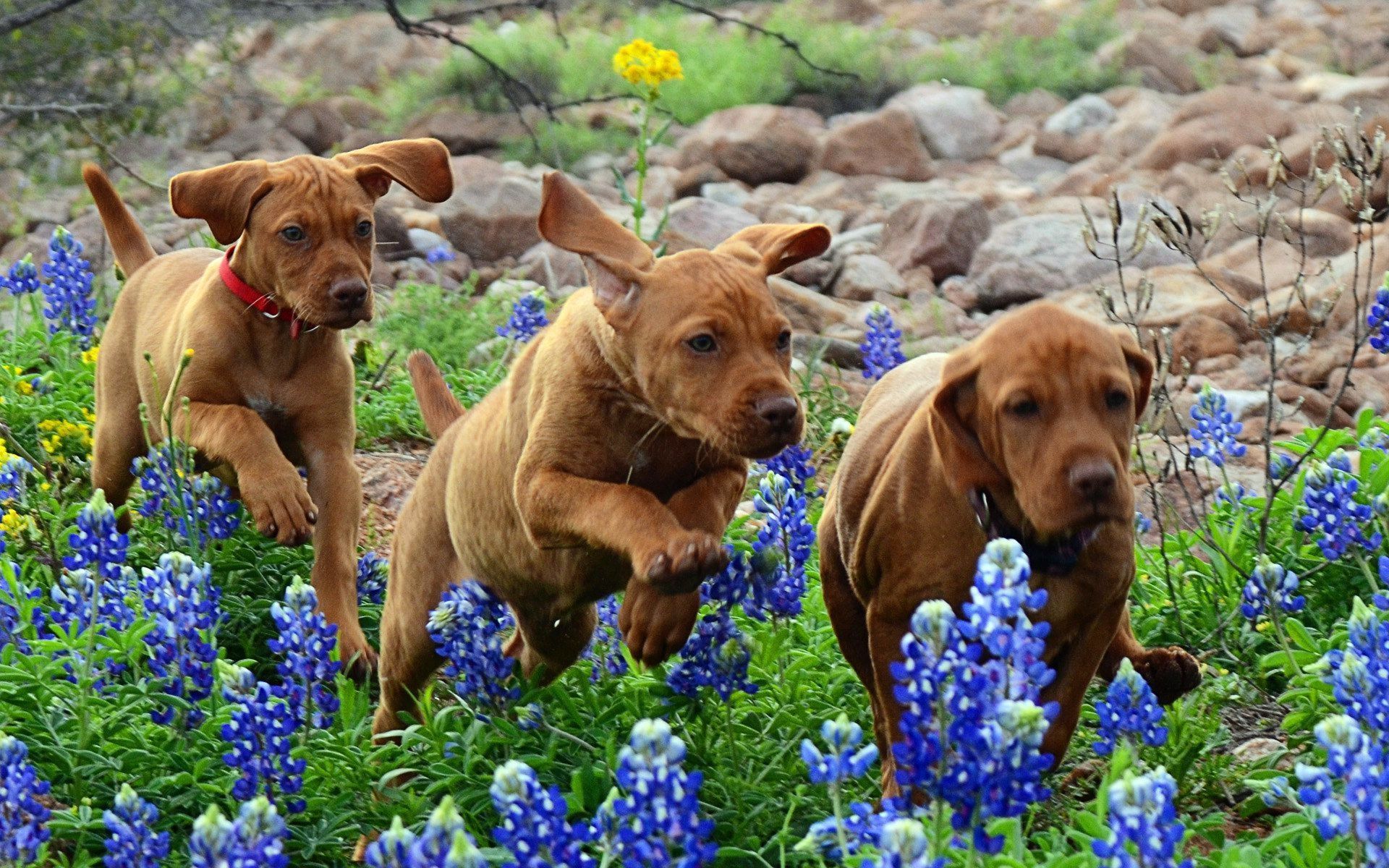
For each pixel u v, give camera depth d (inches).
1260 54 1106.1
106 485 405.4
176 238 743.7
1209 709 303.0
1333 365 561.0
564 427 263.6
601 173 901.2
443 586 308.2
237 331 371.2
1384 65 1036.5
